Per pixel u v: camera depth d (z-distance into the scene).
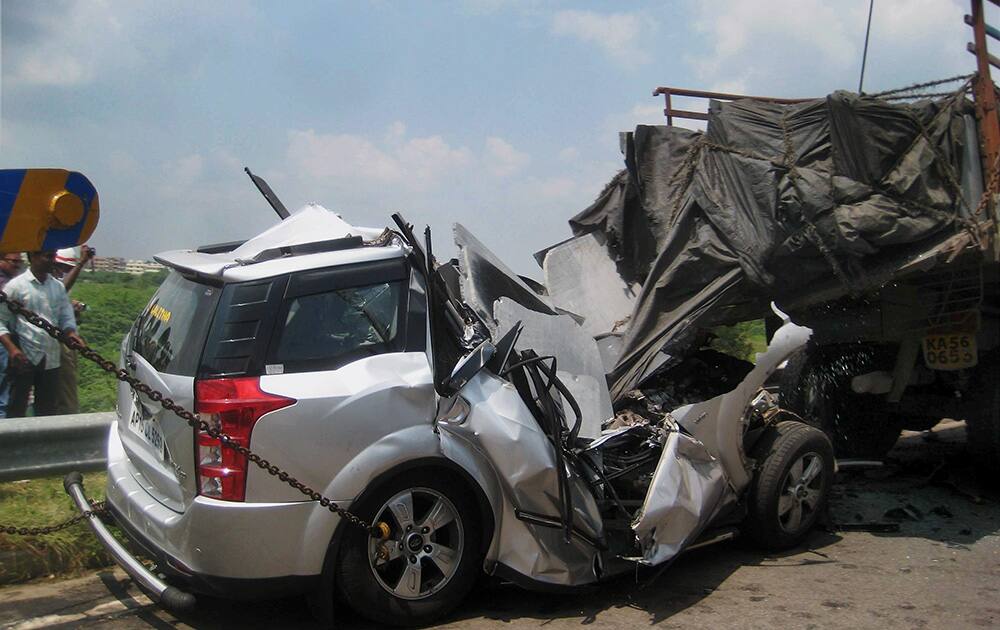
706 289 6.08
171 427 4.20
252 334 4.14
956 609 4.83
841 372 7.85
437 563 4.45
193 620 4.53
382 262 4.58
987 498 7.22
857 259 6.11
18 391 6.91
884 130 5.97
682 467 4.99
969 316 6.81
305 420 4.06
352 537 4.18
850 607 4.85
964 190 6.15
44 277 6.95
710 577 5.34
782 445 5.76
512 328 4.67
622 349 6.00
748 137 6.33
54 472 5.70
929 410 7.72
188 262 4.51
